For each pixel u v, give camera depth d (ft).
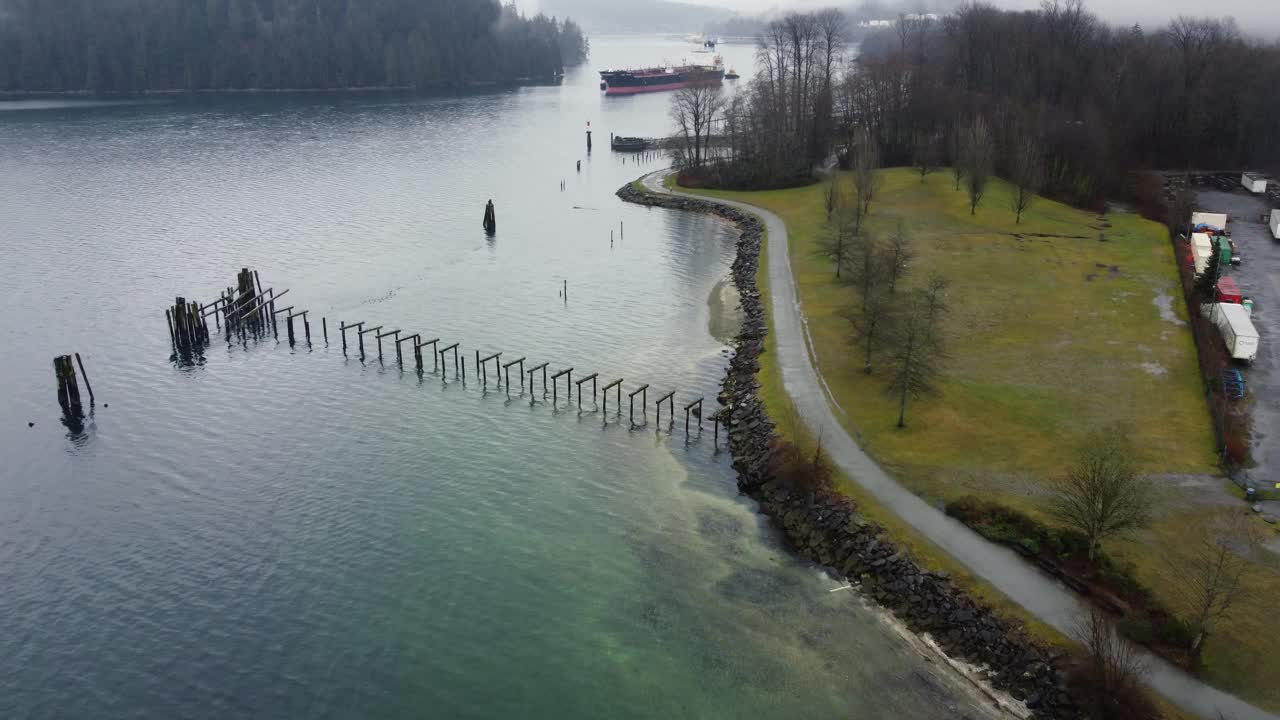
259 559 218.18
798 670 182.50
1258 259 409.08
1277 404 262.47
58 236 502.38
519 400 303.89
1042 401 267.80
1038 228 462.19
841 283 386.93
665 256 474.90
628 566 215.31
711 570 213.66
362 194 627.87
